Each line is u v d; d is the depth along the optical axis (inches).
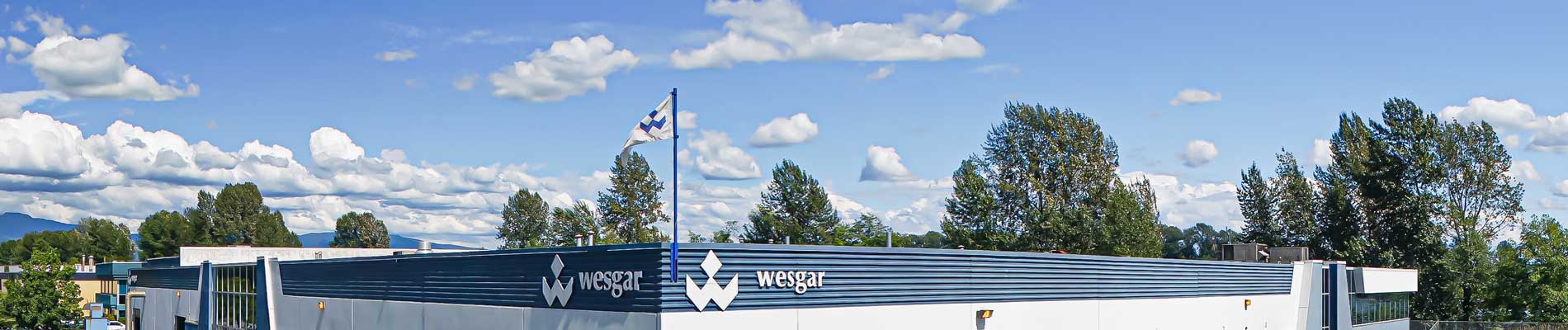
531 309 1234.0
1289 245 3737.7
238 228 6250.0
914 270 1254.9
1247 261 1993.1
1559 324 2573.8
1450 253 3208.7
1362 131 3639.3
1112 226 3353.8
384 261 1503.4
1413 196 3289.9
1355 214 3516.2
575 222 4416.8
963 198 3636.8
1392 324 2181.3
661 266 1062.4
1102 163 3580.2
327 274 1652.3
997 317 1342.3
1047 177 3587.6
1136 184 3774.6
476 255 1325.0
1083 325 1455.5
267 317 1825.8
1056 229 3380.9
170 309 2410.2
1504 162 3294.8
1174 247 6407.5
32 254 3019.2
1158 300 1582.2
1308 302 1914.4
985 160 3676.2
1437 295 3230.8
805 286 1157.7
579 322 1166.3
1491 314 3134.8
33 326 2977.4
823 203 4045.3
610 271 1127.0
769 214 4033.0
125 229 7101.4
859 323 1200.8
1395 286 2160.4
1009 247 3501.5
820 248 1172.5
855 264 1201.4
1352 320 1996.8
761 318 1123.9
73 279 3622.0
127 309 2741.1
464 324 1343.5
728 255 1103.0
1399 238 3326.8
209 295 2110.0
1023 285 1379.2
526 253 1243.2
